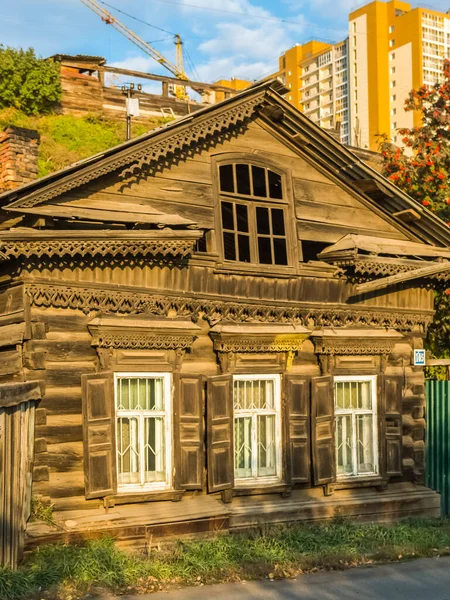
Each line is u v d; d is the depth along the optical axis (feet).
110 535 33.76
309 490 42.22
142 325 36.45
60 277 34.60
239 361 40.22
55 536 32.35
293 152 44.21
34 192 34.27
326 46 354.33
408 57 294.25
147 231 35.47
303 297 43.09
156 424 37.29
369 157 77.20
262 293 41.57
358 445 44.60
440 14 296.92
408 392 47.19
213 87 113.91
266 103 42.09
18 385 30.60
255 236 41.73
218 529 37.24
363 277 45.09
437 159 62.13
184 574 31.50
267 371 40.98
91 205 36.19
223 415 38.93
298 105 359.25
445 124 64.64
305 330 42.04
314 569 34.01
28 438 32.65
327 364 43.16
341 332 43.60
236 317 40.55
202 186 40.24
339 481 42.88
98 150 92.12
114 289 36.09
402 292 47.24
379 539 38.91
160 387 37.58
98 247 34.27
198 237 36.76
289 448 41.09
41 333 34.09
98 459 34.78
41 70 94.73
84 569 30.09
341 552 35.83
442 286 49.44
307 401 42.04
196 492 38.19
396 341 46.70
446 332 62.28
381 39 299.58
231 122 40.42
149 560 32.42
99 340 35.40
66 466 34.37
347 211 45.85
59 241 33.35
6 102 93.09
